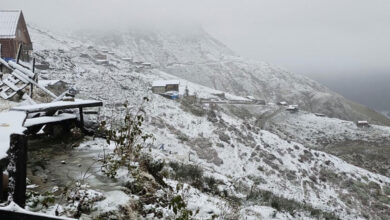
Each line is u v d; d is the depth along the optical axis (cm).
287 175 4156
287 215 922
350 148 8475
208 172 1239
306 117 11288
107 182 517
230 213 618
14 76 1223
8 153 325
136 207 461
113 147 735
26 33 4606
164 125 4216
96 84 5531
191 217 504
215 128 4803
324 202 3691
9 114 525
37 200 407
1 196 307
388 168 7206
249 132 5184
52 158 621
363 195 4244
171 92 7394
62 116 801
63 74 6106
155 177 643
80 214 400
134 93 5422
